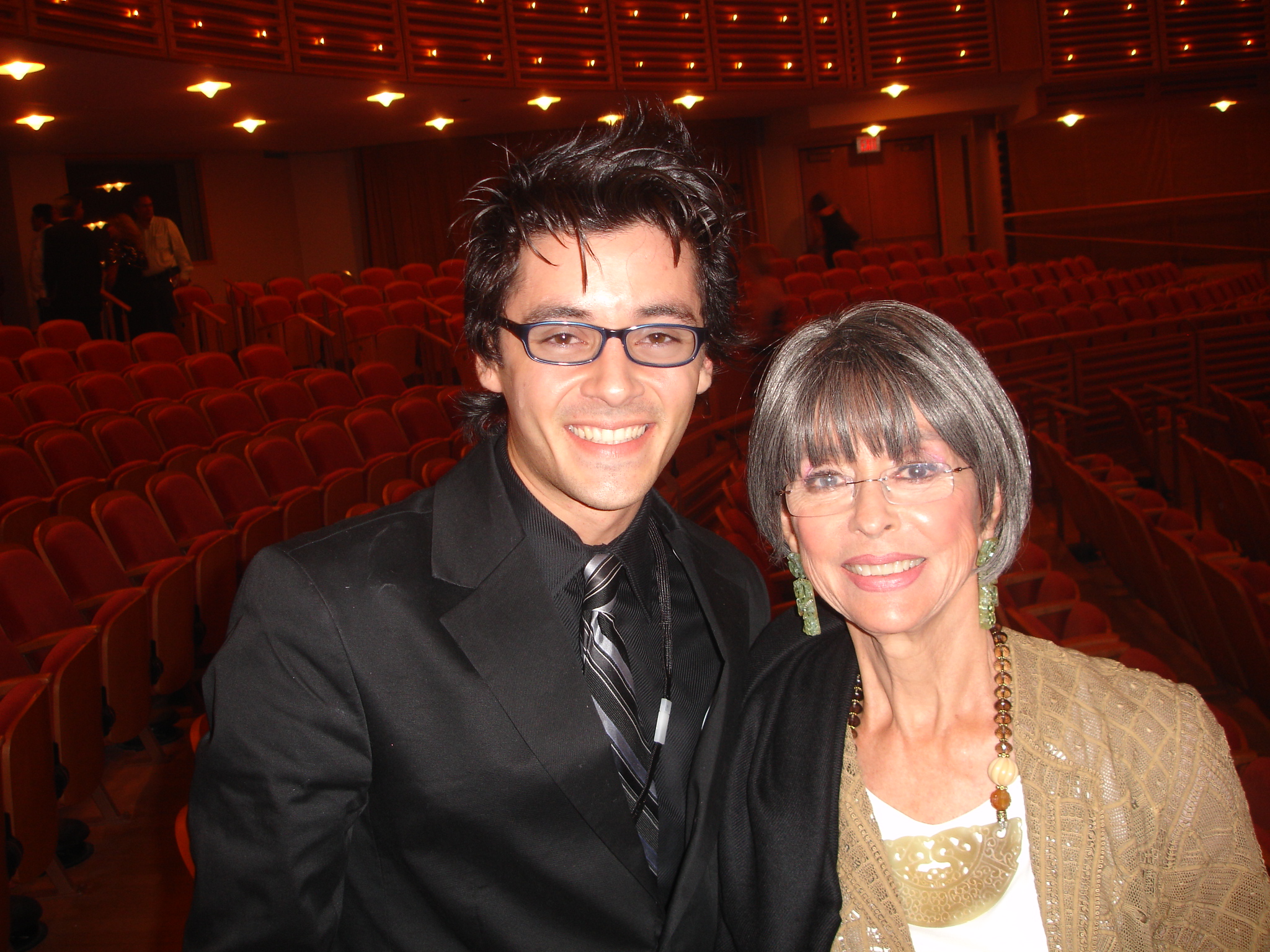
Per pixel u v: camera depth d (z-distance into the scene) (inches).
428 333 301.4
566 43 342.3
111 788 117.0
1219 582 113.3
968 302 322.0
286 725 38.2
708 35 373.4
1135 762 38.9
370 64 295.0
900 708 41.8
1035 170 492.1
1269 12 414.0
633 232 38.5
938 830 40.9
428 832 39.3
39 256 289.0
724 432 211.2
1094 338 280.4
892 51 403.2
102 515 136.9
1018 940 39.9
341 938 41.8
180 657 121.3
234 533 137.2
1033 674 40.9
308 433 185.6
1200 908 38.0
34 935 92.4
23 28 206.2
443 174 437.1
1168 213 486.3
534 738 39.2
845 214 475.8
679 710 44.8
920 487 38.1
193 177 404.5
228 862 38.0
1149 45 413.1
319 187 446.3
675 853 43.4
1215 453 175.9
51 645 110.0
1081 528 181.6
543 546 41.8
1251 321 280.4
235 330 339.6
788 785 42.6
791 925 40.9
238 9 261.7
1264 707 113.7
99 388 217.3
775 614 112.3
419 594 40.2
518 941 39.8
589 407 39.0
